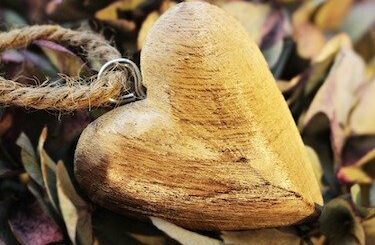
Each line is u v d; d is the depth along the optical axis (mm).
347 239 201
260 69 192
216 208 188
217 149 185
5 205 205
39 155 198
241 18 239
